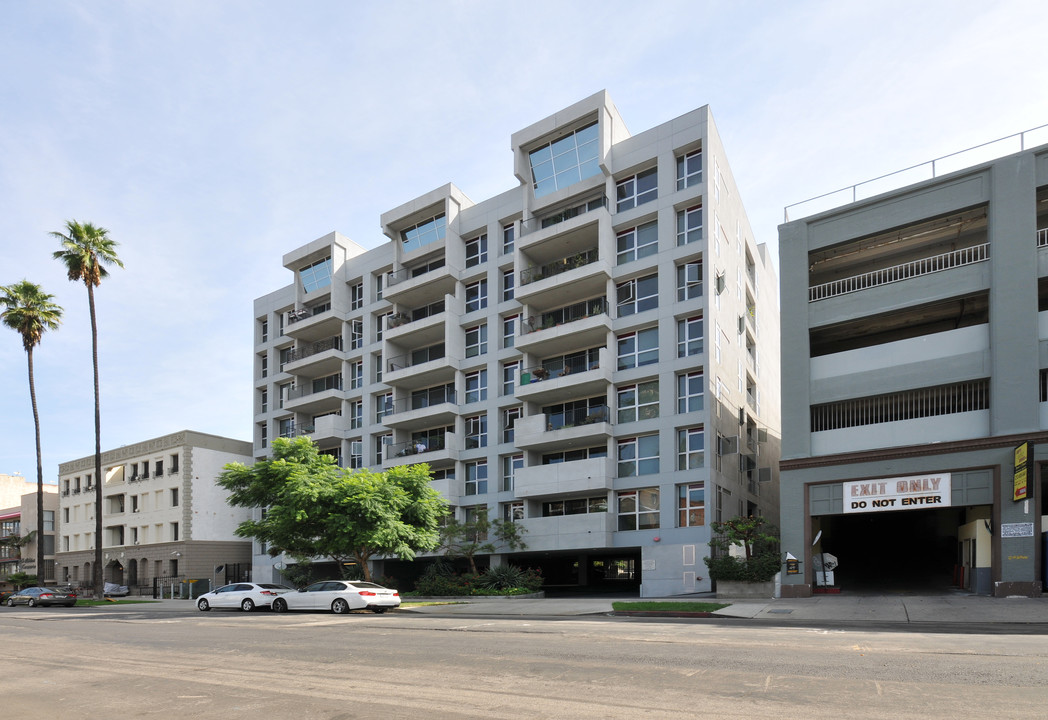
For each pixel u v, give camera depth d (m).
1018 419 22.30
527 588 31.42
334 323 48.38
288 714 7.61
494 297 39.22
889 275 28.91
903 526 37.50
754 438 40.62
